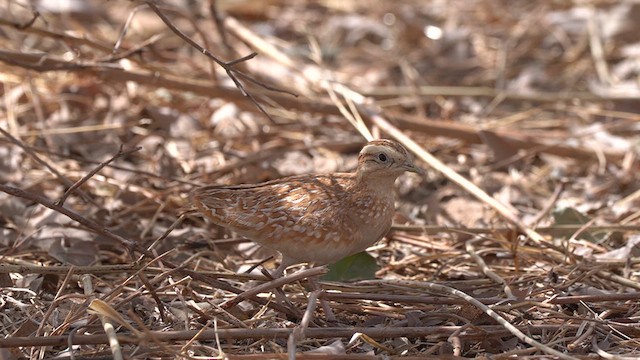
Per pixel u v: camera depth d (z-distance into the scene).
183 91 12.70
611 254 10.21
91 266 8.93
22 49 14.33
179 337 7.82
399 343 8.23
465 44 16.86
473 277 9.95
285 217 8.78
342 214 8.84
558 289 9.21
